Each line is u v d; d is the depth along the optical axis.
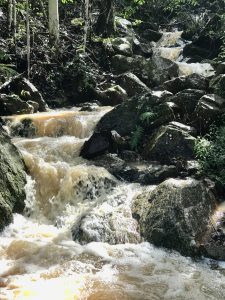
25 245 3.96
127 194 4.75
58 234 4.25
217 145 5.05
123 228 4.19
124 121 5.89
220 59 9.72
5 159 4.69
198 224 4.05
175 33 12.70
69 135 6.28
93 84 8.45
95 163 5.36
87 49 9.77
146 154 5.43
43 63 8.66
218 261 3.79
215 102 5.59
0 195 4.34
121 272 3.57
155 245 4.01
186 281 3.45
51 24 9.11
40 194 4.91
